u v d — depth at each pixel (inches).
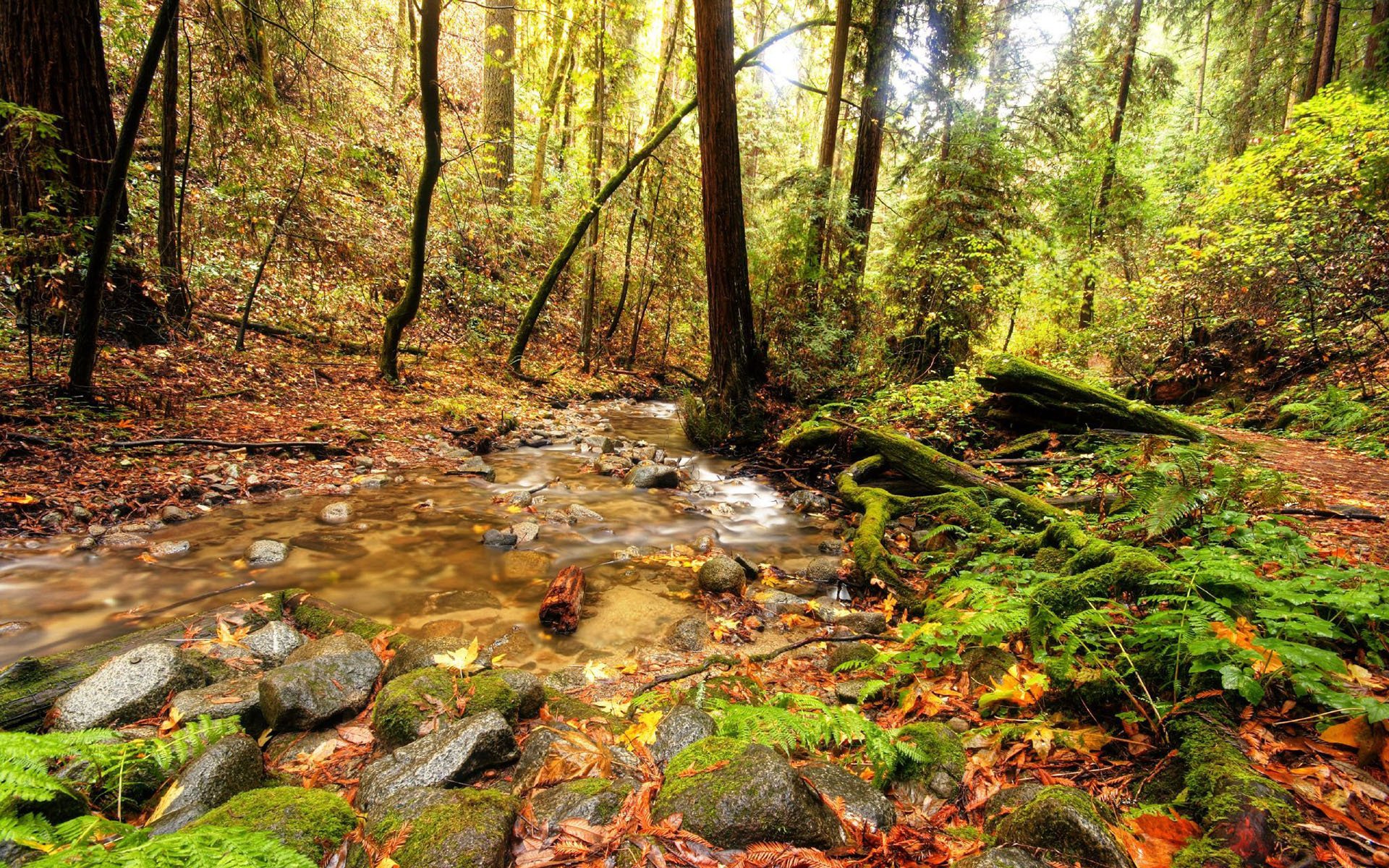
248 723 96.3
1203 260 414.6
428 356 430.6
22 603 136.9
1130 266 592.4
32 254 217.8
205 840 51.3
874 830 69.2
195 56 336.8
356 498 223.3
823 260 465.1
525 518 223.1
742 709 87.2
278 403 286.7
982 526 193.5
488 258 495.5
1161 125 924.0
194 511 191.3
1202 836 62.1
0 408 201.0
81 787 70.9
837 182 462.3
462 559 185.3
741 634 153.2
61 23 241.3
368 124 465.1
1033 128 541.0
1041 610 109.6
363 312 428.8
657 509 251.8
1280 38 705.0
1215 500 142.6
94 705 91.8
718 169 339.9
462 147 523.5
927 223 482.9
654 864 61.4
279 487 219.5
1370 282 345.7
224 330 335.9
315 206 366.0
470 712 94.8
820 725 81.3
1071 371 495.2
